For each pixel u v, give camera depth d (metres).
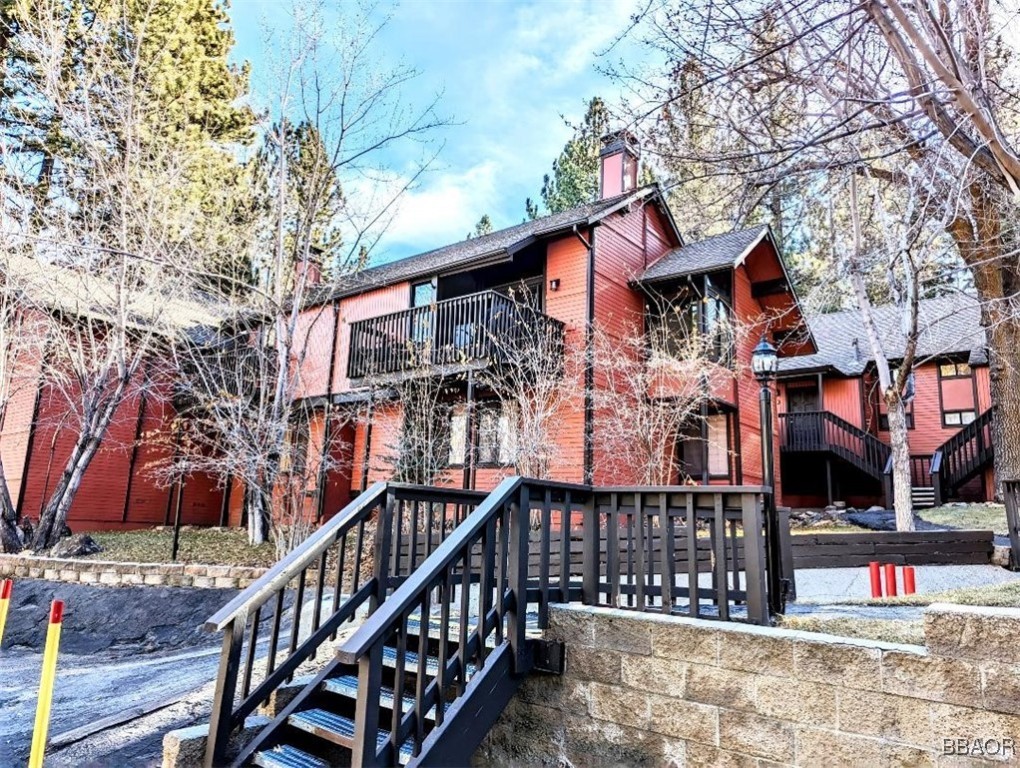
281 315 11.02
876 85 4.18
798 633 2.88
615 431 11.66
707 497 3.64
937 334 17.27
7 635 7.80
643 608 3.61
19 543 11.02
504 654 3.26
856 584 7.08
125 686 5.40
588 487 4.01
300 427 13.12
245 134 13.08
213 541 12.19
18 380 12.44
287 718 3.22
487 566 3.24
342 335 15.59
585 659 3.42
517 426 11.66
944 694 2.48
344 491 14.67
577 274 12.65
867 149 5.52
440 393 13.00
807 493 18.33
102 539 12.27
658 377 12.45
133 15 11.60
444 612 2.92
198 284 11.57
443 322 12.07
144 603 8.20
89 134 10.41
